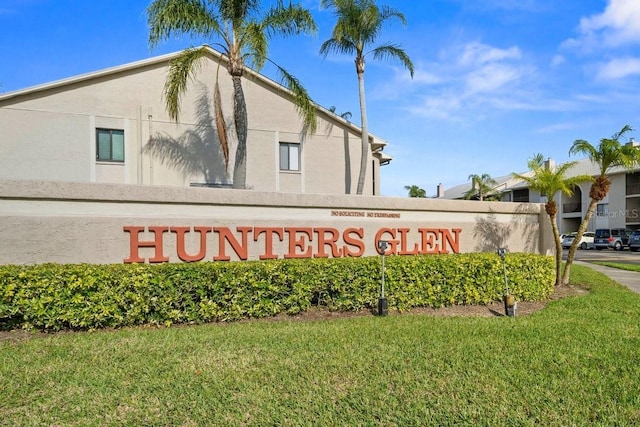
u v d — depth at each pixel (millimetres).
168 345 6008
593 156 12234
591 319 8117
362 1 18781
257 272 7879
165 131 16750
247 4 14156
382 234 11422
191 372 5016
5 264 7875
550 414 4090
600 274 15516
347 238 10969
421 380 4840
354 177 19891
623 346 6195
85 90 15836
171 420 3951
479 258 9727
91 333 6734
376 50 19109
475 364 5367
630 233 36844
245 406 4207
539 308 9531
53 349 5797
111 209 8773
